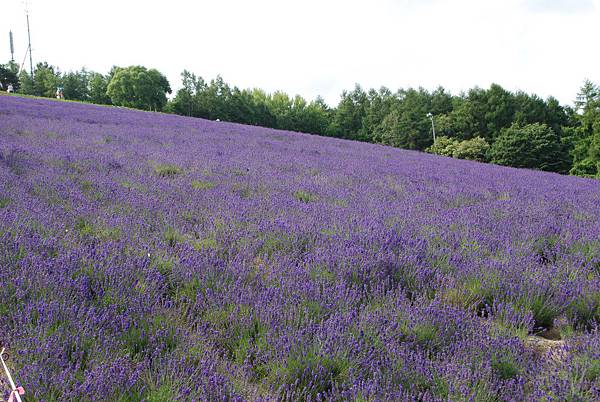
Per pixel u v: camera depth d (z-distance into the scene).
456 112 69.56
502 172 15.56
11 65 98.06
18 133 12.45
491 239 5.09
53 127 14.36
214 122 30.78
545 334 3.54
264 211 5.86
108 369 2.34
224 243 4.53
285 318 3.07
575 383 2.55
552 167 54.25
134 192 6.38
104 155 9.44
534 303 3.67
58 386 2.24
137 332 2.84
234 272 3.75
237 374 2.52
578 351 2.93
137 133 15.27
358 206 6.49
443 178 11.31
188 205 5.91
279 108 85.69
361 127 88.12
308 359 2.64
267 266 4.09
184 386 2.32
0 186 5.70
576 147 51.97
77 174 7.29
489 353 2.80
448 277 3.94
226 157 11.20
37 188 6.05
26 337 2.58
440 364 2.72
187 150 11.85
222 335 2.97
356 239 4.68
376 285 3.77
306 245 4.66
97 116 22.23
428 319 3.16
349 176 9.75
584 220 6.66
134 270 3.62
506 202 7.80
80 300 3.08
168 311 3.09
